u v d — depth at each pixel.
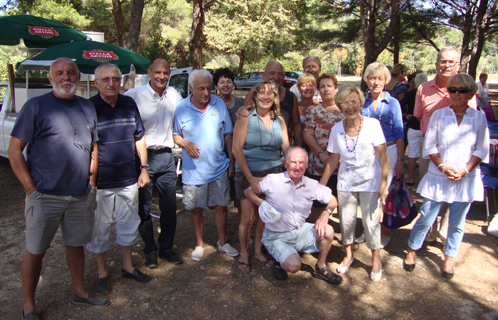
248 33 26.41
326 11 15.44
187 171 3.64
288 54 37.34
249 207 3.53
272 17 27.12
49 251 3.99
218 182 3.69
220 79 3.95
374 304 3.06
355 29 16.53
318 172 3.82
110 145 3.13
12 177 6.56
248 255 3.65
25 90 6.28
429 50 44.31
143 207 3.59
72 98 2.78
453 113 3.25
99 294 3.19
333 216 4.92
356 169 3.23
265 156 3.51
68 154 2.69
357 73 53.84
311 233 3.33
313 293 3.23
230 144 3.82
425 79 5.66
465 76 3.12
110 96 3.07
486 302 3.07
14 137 2.58
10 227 4.59
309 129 3.85
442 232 4.11
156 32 21.98
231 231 4.50
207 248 4.04
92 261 3.79
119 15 11.60
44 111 2.62
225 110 3.75
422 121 3.98
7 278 3.49
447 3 13.15
